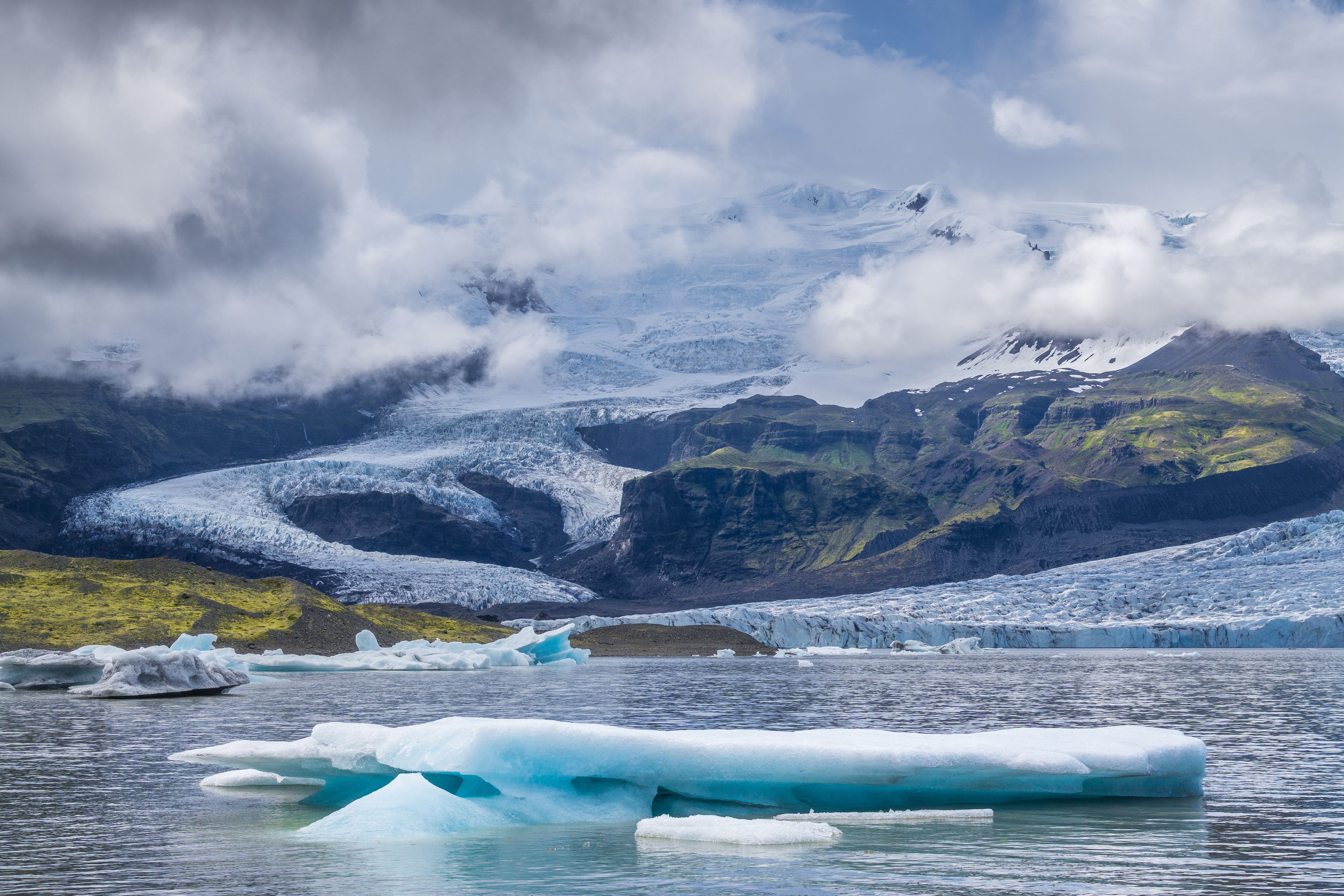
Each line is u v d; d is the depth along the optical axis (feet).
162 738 103.45
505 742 58.54
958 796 63.00
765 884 44.16
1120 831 54.95
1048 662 333.83
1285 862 47.88
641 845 51.88
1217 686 190.39
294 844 52.75
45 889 44.39
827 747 59.72
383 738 62.95
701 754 59.57
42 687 195.31
